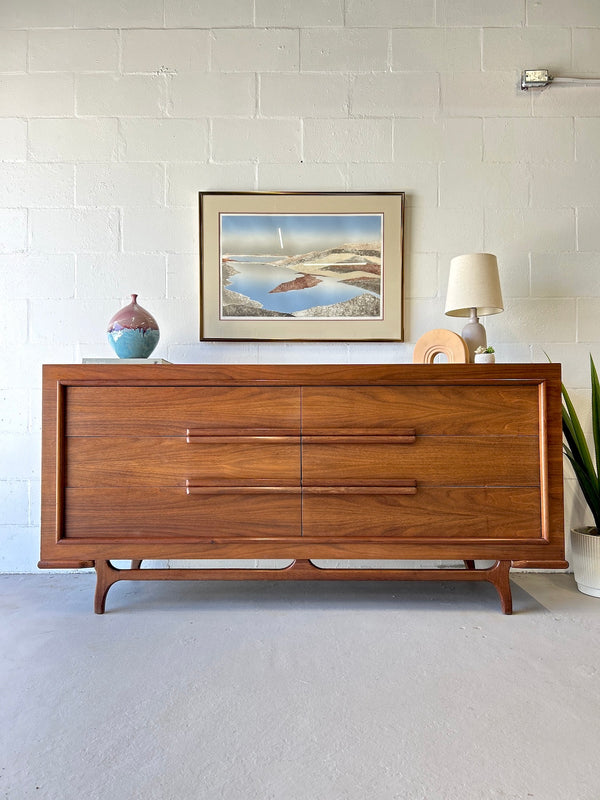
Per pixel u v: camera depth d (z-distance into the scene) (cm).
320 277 219
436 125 221
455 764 99
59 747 104
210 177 220
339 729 110
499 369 167
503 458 168
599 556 185
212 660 140
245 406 168
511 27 220
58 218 219
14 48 220
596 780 95
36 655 142
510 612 171
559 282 221
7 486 216
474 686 127
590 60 220
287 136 220
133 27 220
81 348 219
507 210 221
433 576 169
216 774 96
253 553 166
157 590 195
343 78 220
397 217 219
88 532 167
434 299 221
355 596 189
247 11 220
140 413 168
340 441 167
